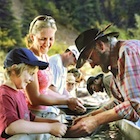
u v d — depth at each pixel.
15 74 1.86
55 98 2.24
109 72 2.32
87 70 5.15
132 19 8.56
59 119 2.33
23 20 8.06
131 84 1.97
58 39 8.08
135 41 2.09
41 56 2.37
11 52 1.90
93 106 2.65
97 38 2.12
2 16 7.83
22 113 1.92
